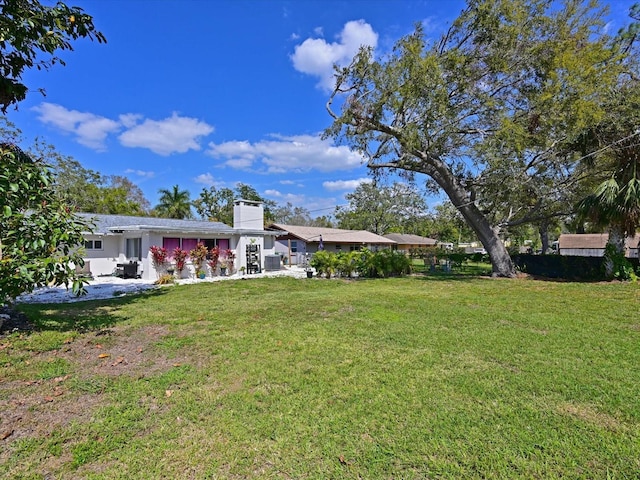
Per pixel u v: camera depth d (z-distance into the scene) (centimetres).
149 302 817
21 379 329
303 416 263
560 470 202
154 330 526
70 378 334
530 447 224
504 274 1512
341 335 498
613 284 1175
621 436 235
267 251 2005
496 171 1290
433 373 350
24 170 446
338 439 234
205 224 1995
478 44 1236
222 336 491
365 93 1284
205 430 245
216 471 202
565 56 1112
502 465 207
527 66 1218
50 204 471
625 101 1119
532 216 1572
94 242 1541
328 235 2738
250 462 211
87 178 2939
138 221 1745
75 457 213
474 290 1040
